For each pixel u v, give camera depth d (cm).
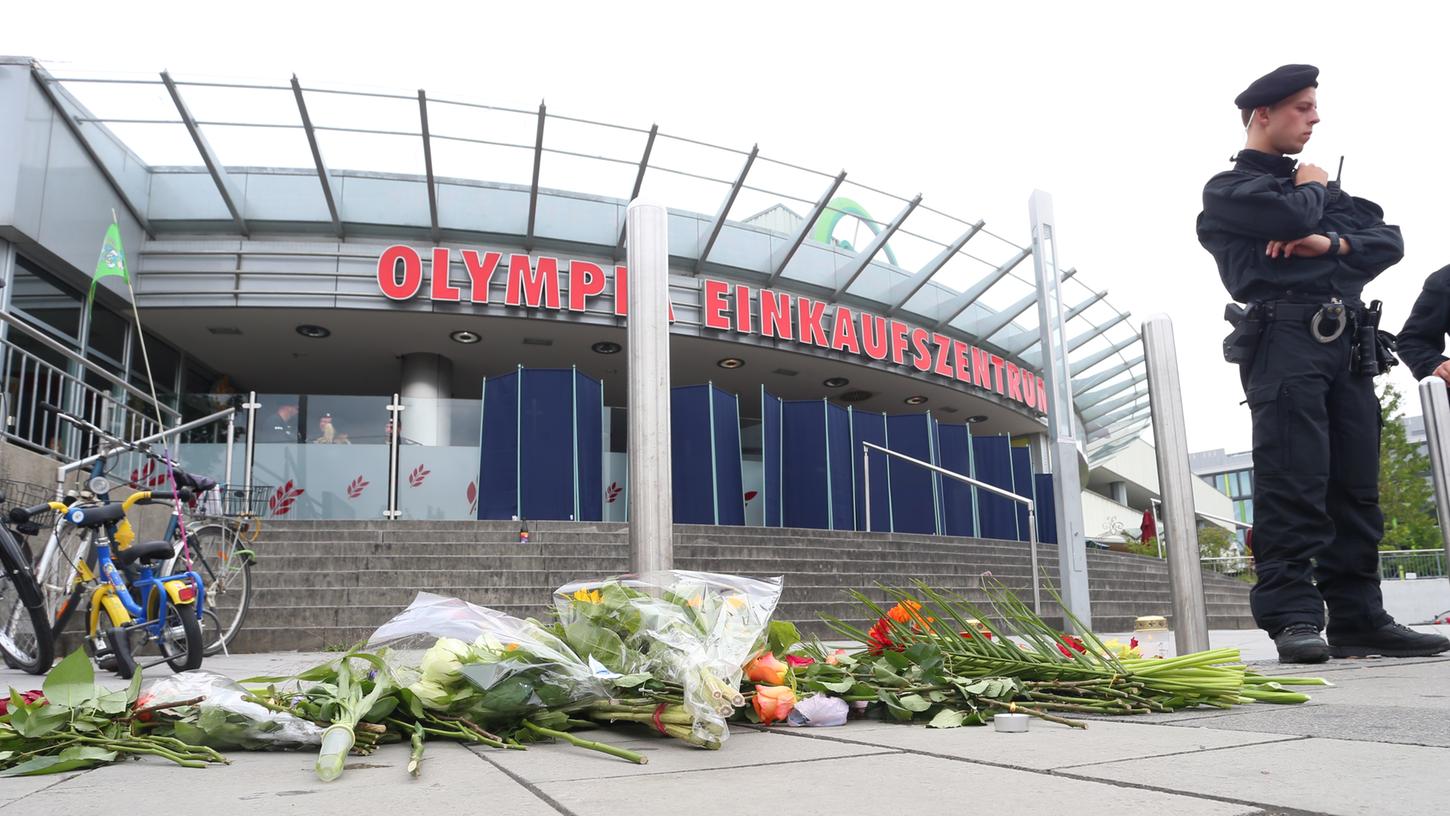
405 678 173
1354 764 119
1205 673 190
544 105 1195
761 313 1529
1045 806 99
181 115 1141
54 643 405
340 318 1388
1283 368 305
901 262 1582
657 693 165
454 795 116
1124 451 3453
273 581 720
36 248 1055
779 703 175
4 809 114
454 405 1266
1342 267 307
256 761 150
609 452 1367
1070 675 200
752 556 955
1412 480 2852
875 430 1571
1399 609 1295
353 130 1218
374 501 1197
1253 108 319
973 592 938
